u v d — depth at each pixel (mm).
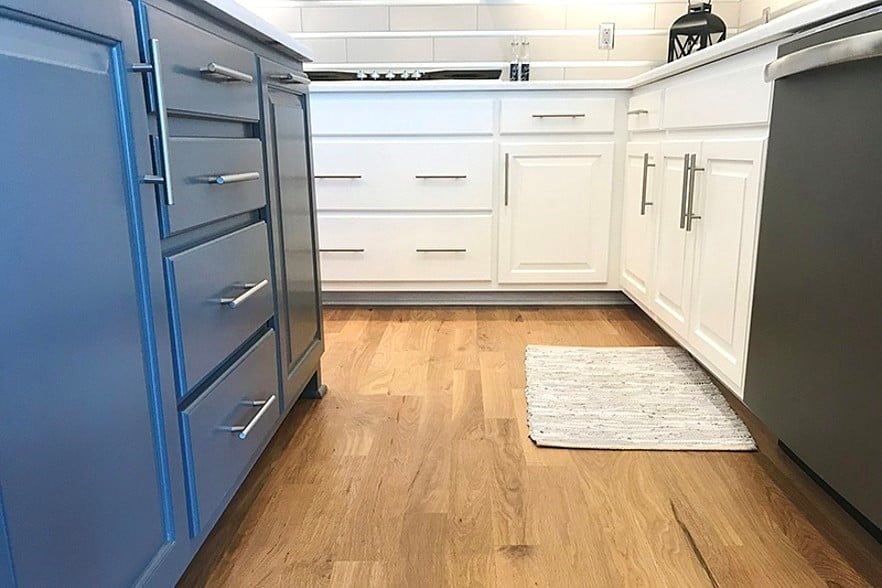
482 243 2809
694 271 1891
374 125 2701
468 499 1376
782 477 1453
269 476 1478
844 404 1128
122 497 807
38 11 637
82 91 721
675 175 2059
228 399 1152
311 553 1199
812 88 1218
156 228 890
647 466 1508
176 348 947
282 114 1531
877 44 980
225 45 1155
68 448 692
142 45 852
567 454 1566
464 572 1142
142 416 857
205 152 1051
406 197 2764
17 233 611
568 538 1235
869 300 1049
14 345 606
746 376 1534
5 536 596
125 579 816
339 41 3115
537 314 2814
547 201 2758
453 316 2793
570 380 2021
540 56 3113
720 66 1729
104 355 765
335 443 1637
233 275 1185
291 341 1605
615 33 3088
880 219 1018
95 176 746
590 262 2820
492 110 2680
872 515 1061
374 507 1349
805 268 1250
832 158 1151
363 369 2162
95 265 746
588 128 2689
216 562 1173
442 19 3082
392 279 2850
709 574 1126
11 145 604
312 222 1833
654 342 2406
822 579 1105
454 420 1766
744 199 1543
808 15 1241
